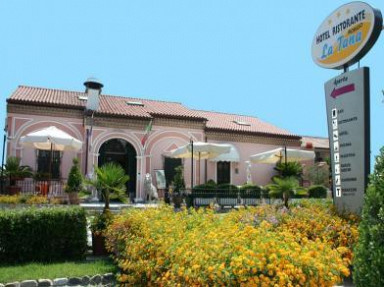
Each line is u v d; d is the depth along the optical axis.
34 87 24.69
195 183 24.52
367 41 8.32
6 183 17.23
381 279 3.35
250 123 30.09
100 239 9.10
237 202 17.33
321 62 9.79
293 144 28.64
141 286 4.94
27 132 20.67
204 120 25.06
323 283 3.33
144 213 7.60
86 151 21.58
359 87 8.30
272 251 3.48
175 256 3.98
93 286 6.62
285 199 12.77
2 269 7.40
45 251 8.30
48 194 17.11
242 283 3.15
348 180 8.42
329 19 9.61
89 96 22.02
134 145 22.92
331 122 9.12
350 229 6.76
